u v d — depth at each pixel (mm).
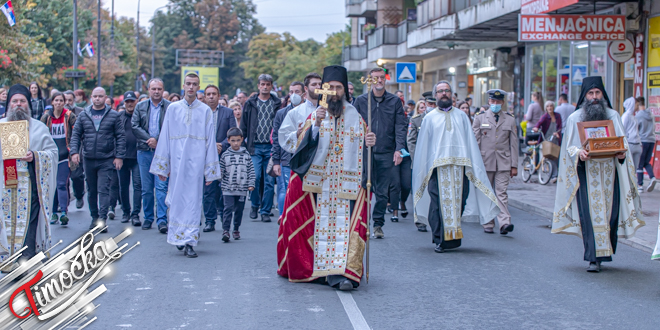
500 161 10227
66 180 11062
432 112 9133
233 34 99938
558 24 15195
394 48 36656
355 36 52031
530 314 5984
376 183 9820
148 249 8789
